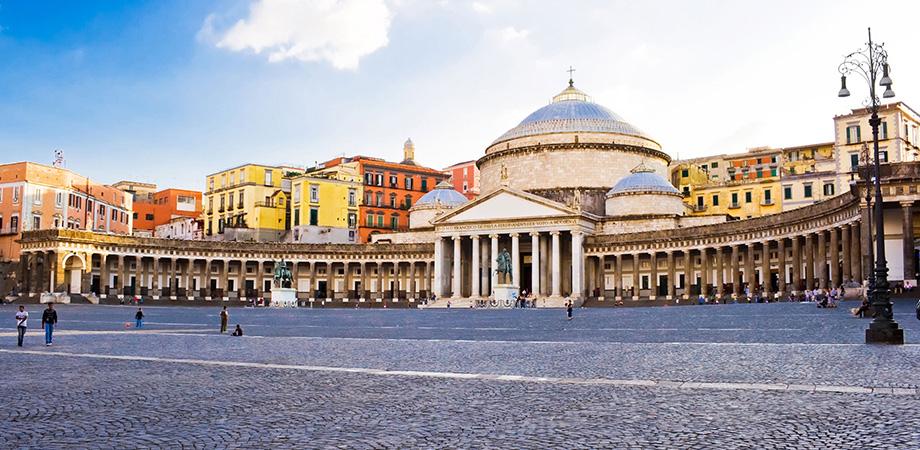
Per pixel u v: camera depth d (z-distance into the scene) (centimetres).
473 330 5166
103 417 1738
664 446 1416
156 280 13125
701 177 16325
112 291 12962
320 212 16100
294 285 14300
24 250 12281
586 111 14738
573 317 6912
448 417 1723
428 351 3397
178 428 1608
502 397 2002
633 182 13250
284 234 16362
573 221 12356
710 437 1481
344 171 16800
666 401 1898
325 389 2170
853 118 12575
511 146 14650
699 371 2464
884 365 2462
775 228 10256
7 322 6384
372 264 14612
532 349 3431
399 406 1875
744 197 15338
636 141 14500
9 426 1630
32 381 2373
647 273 12556
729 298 10662
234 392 2120
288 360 3030
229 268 14412
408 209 17638
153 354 3350
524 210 12719
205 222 17488
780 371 2398
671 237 11781
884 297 3278
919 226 7738
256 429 1598
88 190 13662
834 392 1967
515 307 10969
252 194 16250
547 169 14225
